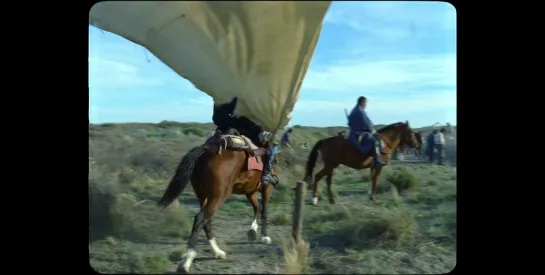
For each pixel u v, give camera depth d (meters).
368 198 9.14
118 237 6.17
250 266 5.29
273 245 6.20
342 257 5.50
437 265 5.28
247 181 5.82
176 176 5.08
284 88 5.21
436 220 6.88
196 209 8.41
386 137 9.34
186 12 4.48
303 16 4.47
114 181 7.50
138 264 5.10
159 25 4.58
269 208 8.42
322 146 9.18
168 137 17.92
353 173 13.42
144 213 6.94
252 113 5.52
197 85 5.12
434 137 14.66
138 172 10.27
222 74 5.01
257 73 5.01
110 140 11.96
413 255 5.60
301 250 5.24
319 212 7.96
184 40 4.70
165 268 5.17
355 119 9.05
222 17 4.51
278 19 4.49
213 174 5.18
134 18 4.55
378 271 5.07
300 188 5.54
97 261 5.25
